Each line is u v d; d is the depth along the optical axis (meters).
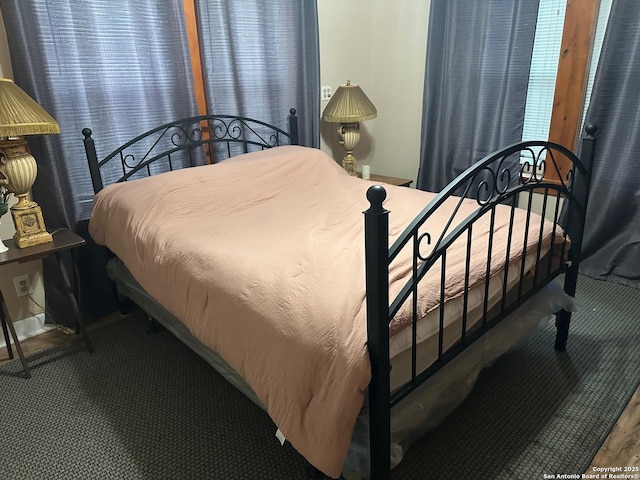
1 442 1.79
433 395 1.50
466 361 1.63
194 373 2.17
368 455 1.31
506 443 1.67
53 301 2.50
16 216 2.05
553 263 2.00
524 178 3.13
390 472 1.49
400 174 3.85
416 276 1.28
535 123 3.08
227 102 2.83
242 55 2.83
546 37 2.90
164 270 1.86
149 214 2.16
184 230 2.01
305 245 1.79
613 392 1.90
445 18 3.15
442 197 1.27
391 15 3.53
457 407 1.83
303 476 1.58
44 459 1.70
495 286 1.67
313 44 3.15
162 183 2.31
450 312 1.50
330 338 1.24
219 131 2.86
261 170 2.59
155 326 2.53
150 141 2.62
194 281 1.69
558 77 2.87
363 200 2.39
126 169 2.59
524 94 2.94
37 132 1.93
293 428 1.28
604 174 2.73
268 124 3.01
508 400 1.88
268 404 1.36
